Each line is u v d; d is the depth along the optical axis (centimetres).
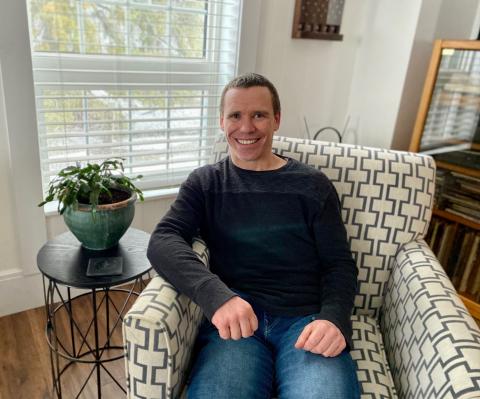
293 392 85
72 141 162
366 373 97
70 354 146
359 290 124
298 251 108
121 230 119
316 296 106
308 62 208
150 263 105
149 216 188
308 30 197
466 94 176
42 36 143
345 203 125
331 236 108
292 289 105
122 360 148
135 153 177
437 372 80
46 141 157
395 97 202
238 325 84
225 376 86
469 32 207
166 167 190
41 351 149
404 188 125
